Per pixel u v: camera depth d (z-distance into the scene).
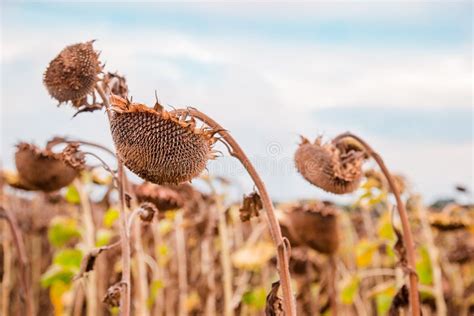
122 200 1.98
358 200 2.49
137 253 2.54
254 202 1.94
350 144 2.21
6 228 3.73
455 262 4.37
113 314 3.52
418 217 3.63
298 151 2.14
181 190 3.38
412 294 2.20
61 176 2.43
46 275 3.48
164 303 4.42
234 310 4.15
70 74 1.93
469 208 3.83
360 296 4.83
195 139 1.67
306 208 3.16
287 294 1.75
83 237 3.65
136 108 1.66
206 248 4.20
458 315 4.29
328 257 3.55
